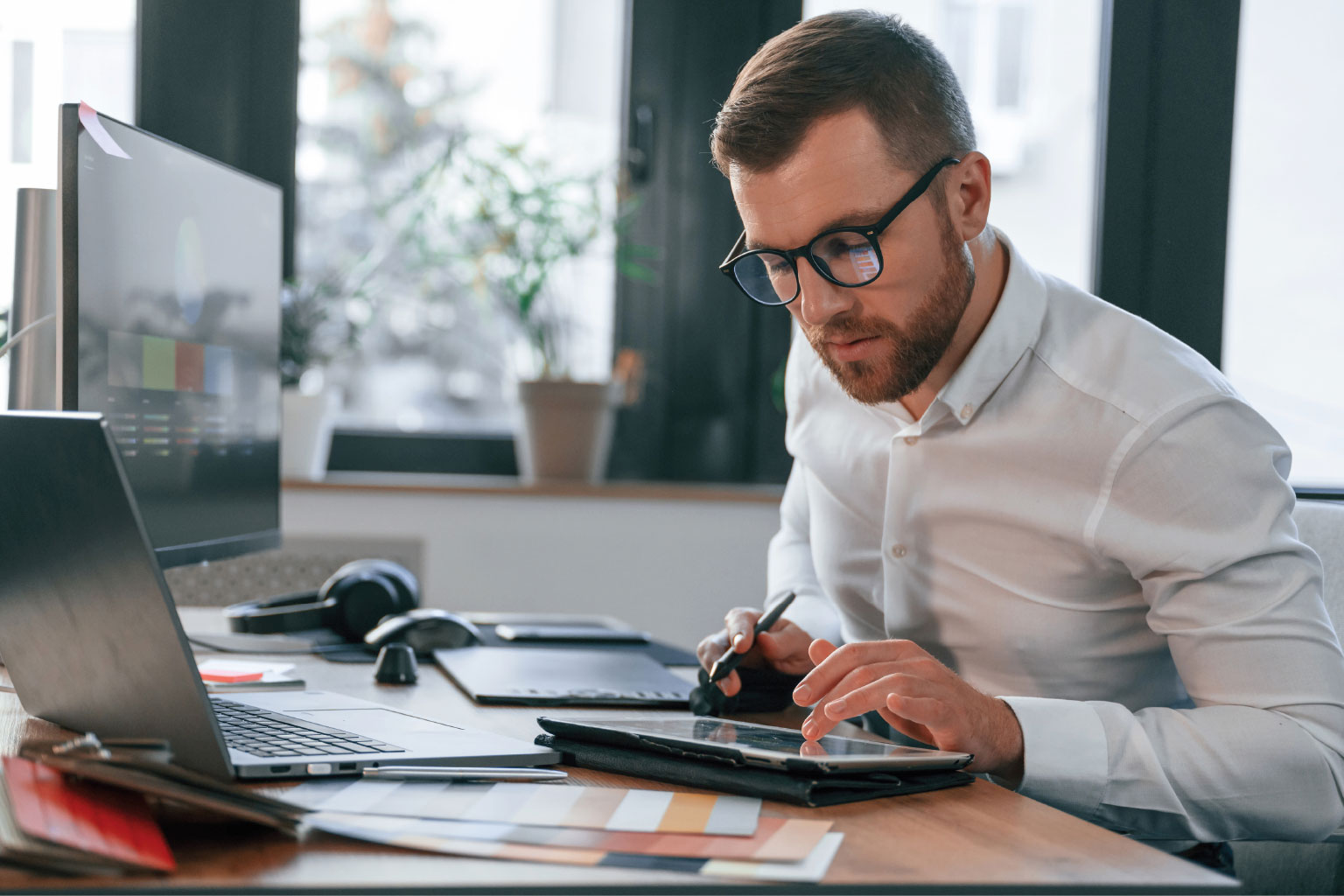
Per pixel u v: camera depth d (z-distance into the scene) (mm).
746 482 2496
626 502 2291
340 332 2410
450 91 2424
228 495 1330
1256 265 2117
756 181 976
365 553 2225
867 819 703
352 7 2395
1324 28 2086
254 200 1403
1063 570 1129
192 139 2316
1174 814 899
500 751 815
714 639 1179
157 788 596
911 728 914
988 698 886
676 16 2422
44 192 1237
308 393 2250
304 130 2393
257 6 2330
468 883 555
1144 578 1062
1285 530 998
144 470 1137
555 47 2438
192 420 1241
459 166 2365
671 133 2445
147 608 666
